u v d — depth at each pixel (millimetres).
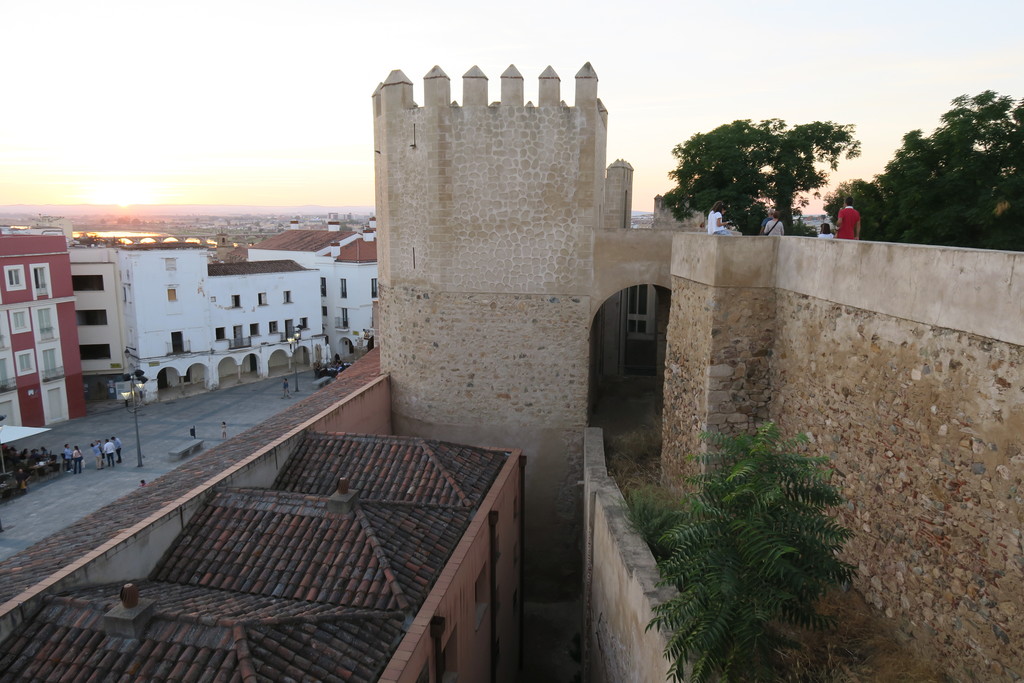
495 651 12547
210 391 48250
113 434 38062
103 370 45781
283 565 9125
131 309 44906
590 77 16234
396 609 8320
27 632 7336
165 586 8867
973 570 6707
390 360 19516
